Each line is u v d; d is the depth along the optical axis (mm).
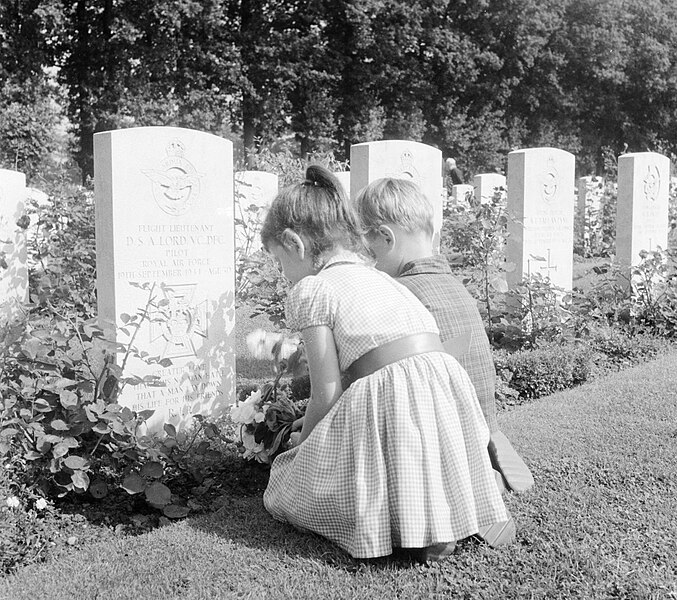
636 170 9156
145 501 4109
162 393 4926
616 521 3492
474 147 34094
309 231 3297
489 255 8047
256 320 8336
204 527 3529
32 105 25156
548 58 35344
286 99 29375
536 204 8422
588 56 36312
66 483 3906
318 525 3254
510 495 3785
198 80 27094
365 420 3066
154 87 26922
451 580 2980
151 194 4785
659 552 3203
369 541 3025
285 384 5758
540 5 34156
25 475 3752
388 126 32344
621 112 38500
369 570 3059
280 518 3477
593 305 8148
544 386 6387
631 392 5727
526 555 3154
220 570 3084
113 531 3775
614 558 3145
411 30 30297
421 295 3689
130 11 25594
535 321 7773
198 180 4996
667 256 8875
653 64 37938
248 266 8023
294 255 3332
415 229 3840
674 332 8398
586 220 17281
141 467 4039
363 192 3936
